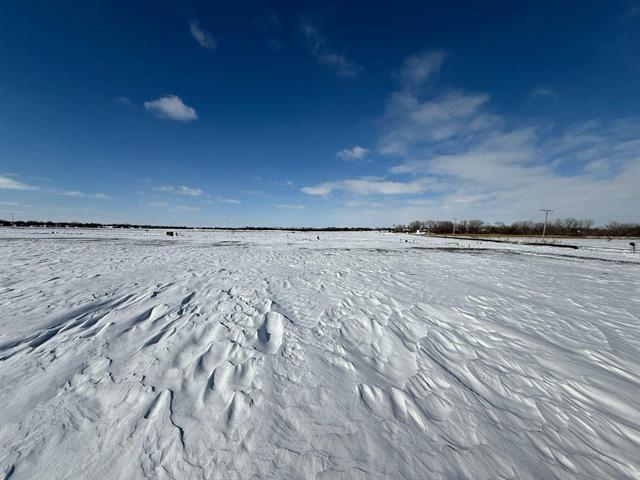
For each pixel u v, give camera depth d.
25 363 3.12
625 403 2.77
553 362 3.47
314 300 5.51
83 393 2.64
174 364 3.14
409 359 3.46
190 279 7.04
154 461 1.97
